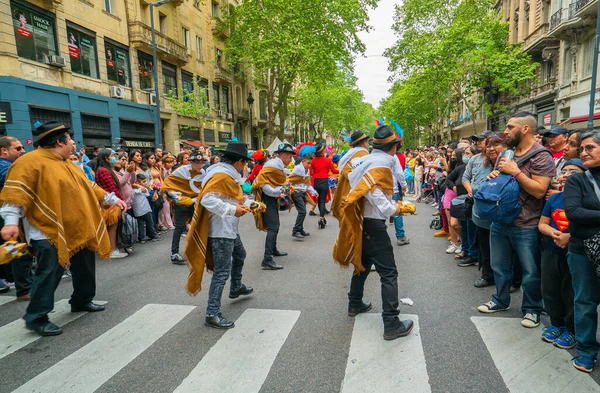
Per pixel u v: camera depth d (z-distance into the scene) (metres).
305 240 7.77
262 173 5.78
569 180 2.85
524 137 3.56
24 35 14.30
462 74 22.52
